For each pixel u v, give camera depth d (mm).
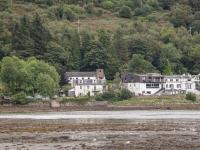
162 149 80000
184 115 172375
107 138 94938
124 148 81375
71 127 117000
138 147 82250
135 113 190625
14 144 87062
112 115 174375
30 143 88438
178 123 128875
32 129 112875
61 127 117000
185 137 95438
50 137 97500
